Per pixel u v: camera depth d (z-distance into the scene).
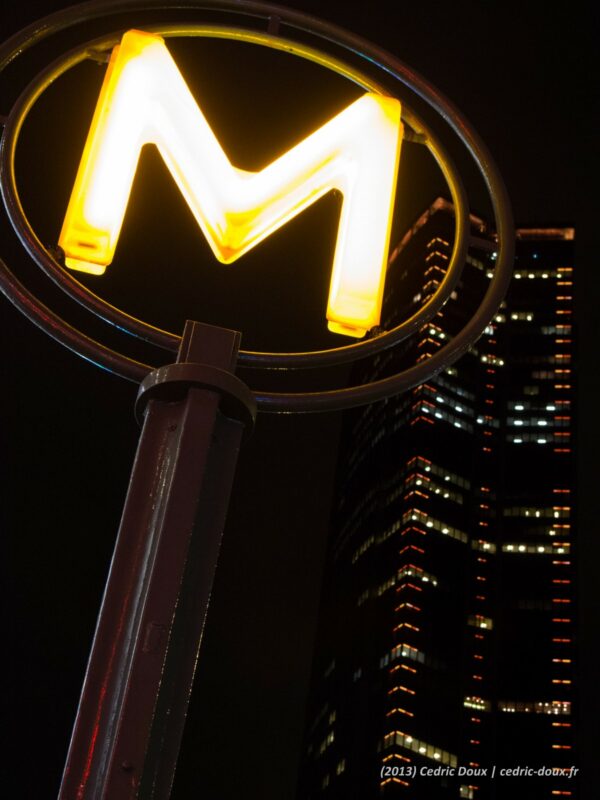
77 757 4.38
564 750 164.50
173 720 4.48
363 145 6.89
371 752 162.88
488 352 196.12
